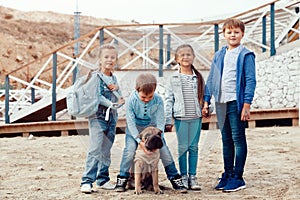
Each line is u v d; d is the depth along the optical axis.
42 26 41.66
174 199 5.54
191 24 9.56
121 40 6.20
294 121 12.01
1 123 14.20
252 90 5.75
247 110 5.74
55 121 12.34
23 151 8.95
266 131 10.89
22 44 37.47
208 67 5.88
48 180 6.54
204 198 5.59
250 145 8.99
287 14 14.72
